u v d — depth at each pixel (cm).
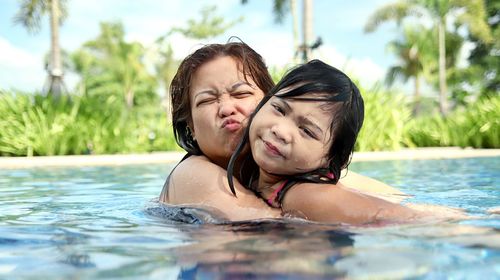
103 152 879
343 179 248
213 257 109
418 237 124
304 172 170
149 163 625
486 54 2580
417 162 565
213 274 96
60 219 180
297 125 167
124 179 396
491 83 2502
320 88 168
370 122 846
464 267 97
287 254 108
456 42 2494
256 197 179
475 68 2458
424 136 988
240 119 194
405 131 952
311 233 132
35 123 857
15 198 264
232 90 198
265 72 210
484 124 898
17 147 828
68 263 109
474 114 961
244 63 204
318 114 166
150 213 191
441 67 2217
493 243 116
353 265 99
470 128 934
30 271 104
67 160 642
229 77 200
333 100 168
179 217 175
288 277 92
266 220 156
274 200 173
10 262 111
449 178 367
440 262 100
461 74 2472
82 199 258
